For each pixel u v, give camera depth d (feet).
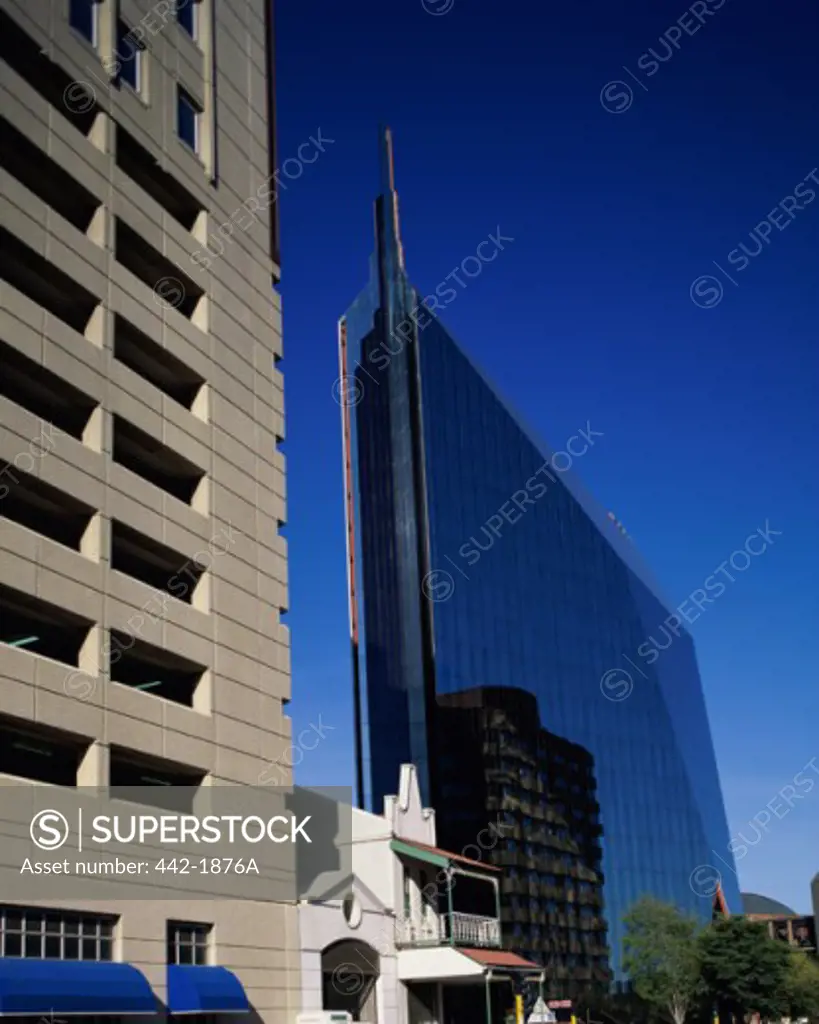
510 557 383.65
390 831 138.72
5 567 92.43
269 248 143.74
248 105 145.48
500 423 403.13
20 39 109.50
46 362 101.45
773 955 271.28
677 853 431.02
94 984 89.81
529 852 335.88
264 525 130.00
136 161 123.65
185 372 122.62
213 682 115.44
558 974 330.13
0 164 108.37
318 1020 114.42
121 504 107.45
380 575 366.22
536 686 371.56
